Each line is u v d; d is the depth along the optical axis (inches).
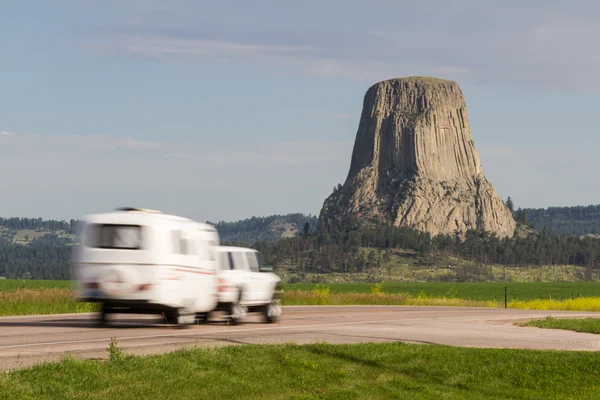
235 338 1214.3
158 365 843.4
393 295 3848.4
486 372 1007.6
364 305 3129.9
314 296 3216.0
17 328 1337.4
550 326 1797.5
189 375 817.5
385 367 995.3
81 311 2007.9
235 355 952.3
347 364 981.8
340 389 853.2
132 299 1286.9
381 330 1544.0
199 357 909.8
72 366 794.8
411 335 1448.1
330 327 1573.6
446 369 1008.2
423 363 1031.6
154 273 1288.1
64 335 1205.1
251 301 1561.3
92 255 1302.9
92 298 1296.8
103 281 1293.1
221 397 753.6
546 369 1044.5
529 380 982.4
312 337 1302.9
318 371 921.5
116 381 759.7
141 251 1290.6
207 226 1454.2
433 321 1932.8
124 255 1293.1
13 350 984.3
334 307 2667.3
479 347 1246.3
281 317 1879.9
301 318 1873.8
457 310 2726.4
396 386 908.6
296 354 996.6
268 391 802.2
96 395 705.6
